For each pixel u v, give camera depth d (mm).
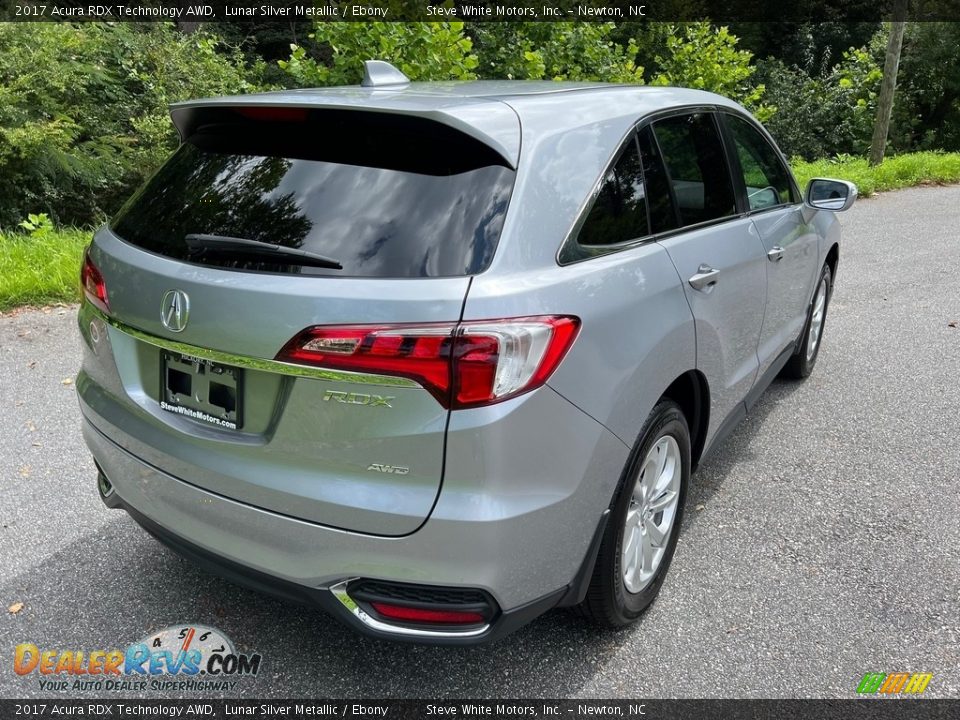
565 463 2127
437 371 1906
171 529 2391
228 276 2086
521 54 11469
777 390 4945
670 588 2967
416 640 2105
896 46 15133
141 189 2654
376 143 2213
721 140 3320
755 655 2619
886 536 3330
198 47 14688
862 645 2670
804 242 4117
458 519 1959
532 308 2006
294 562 2125
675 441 2748
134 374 2414
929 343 5812
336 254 2020
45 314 6129
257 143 2393
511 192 2102
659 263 2564
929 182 15039
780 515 3490
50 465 3814
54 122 11227
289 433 2045
